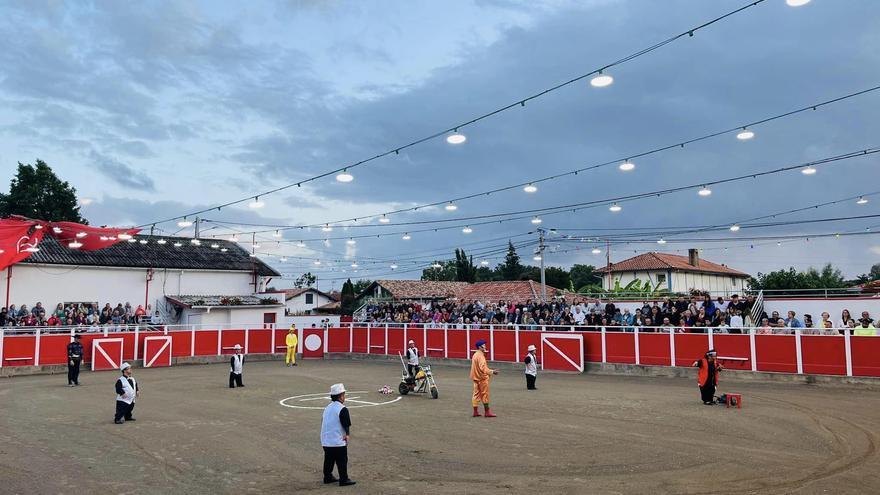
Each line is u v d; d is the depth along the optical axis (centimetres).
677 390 2297
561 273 7850
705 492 1040
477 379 1828
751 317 2933
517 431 1586
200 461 1325
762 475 1135
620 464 1233
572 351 3039
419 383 2347
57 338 3422
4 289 4028
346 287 6800
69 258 4288
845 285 4853
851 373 2284
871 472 1147
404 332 3947
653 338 2825
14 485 1150
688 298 3388
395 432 1599
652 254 5681
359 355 4166
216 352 4022
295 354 3997
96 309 4269
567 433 1548
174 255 4941
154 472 1237
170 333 3844
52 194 5762
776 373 2447
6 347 3259
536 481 1124
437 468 1234
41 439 1573
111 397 2388
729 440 1430
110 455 1387
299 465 1287
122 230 3506
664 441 1434
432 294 6038
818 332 2414
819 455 1280
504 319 3597
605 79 1435
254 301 4822
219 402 2194
